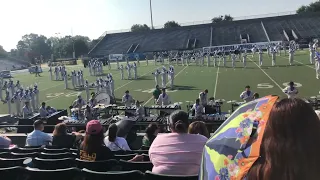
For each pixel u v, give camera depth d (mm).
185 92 22094
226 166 1760
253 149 1706
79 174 4539
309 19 70125
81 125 12367
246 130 1805
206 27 75812
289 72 27109
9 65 99062
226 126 1955
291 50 32750
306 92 18828
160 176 3965
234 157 1757
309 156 1521
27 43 151250
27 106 17625
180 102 19156
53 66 70250
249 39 67000
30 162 5613
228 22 75188
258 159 1667
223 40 69688
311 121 1562
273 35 67125
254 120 1814
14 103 21641
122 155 5891
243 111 1955
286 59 38438
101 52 74312
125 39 77875
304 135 1542
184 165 4199
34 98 20547
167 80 28719
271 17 73188
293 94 14180
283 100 1678
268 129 1640
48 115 14898
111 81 22766
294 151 1529
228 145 1821
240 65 36250
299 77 24109
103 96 17031
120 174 4203
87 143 5371
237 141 1800
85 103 16984
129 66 32906
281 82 22750
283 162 1547
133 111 14891
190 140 4316
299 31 66625
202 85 24422
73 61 72125
